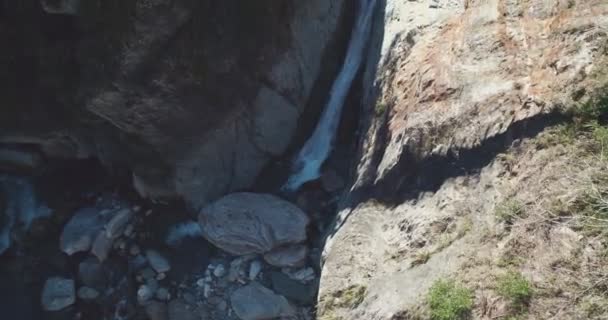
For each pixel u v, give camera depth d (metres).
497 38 13.20
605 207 9.75
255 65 16.33
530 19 12.91
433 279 10.90
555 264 9.66
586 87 10.83
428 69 14.26
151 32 14.11
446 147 12.65
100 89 15.09
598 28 11.37
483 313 9.83
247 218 16.69
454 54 13.85
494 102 12.14
